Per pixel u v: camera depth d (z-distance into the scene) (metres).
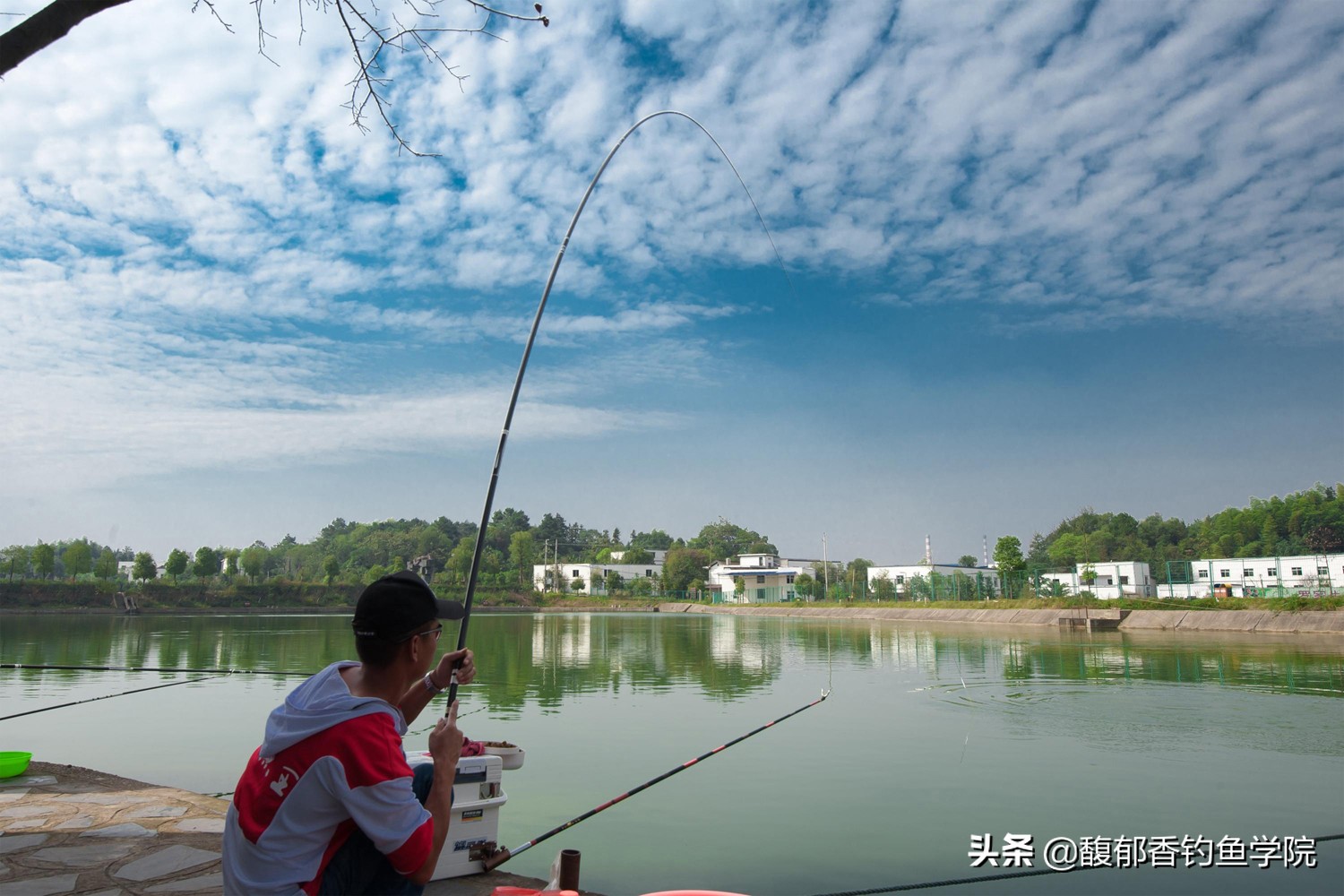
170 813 4.71
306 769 1.55
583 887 4.75
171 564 55.78
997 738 9.48
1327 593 36.41
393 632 1.71
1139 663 18.16
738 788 7.12
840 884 4.86
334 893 1.56
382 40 3.76
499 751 3.85
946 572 62.47
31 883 3.58
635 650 22.34
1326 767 8.03
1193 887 4.87
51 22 2.78
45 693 12.55
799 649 23.03
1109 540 82.44
